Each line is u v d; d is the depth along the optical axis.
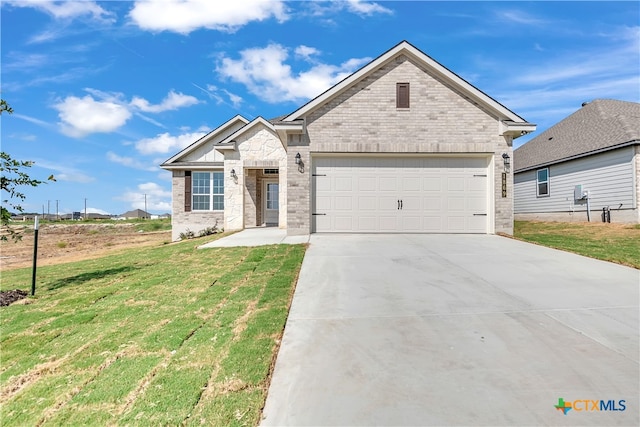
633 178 14.55
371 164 11.34
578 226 15.34
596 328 4.12
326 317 4.55
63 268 9.65
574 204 17.73
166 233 28.34
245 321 4.51
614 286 5.71
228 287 6.08
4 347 4.13
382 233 11.25
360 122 11.11
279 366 3.38
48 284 7.35
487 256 7.91
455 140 11.05
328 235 11.07
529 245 9.24
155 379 3.23
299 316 4.60
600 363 3.34
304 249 8.85
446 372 3.21
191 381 3.16
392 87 11.12
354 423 2.56
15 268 11.90
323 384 3.06
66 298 6.08
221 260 8.36
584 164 17.11
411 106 11.09
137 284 6.73
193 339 4.04
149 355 3.72
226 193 15.81
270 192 17.78
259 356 3.57
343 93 11.19
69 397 3.07
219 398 2.90
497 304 4.93
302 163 11.14
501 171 11.04
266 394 2.94
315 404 2.79
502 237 10.54
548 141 21.27
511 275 6.38
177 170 17.67
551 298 5.15
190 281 6.65
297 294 5.48
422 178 11.30
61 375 3.45
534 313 4.59
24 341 4.29
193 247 10.77
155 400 2.91
